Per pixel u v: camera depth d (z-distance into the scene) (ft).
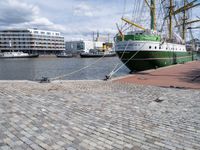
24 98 29.94
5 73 146.00
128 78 56.44
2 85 40.73
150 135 18.24
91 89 38.86
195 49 193.47
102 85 43.93
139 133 18.60
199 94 34.99
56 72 146.20
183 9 132.77
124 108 26.27
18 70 165.58
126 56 88.12
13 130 18.43
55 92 35.12
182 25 164.04
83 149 15.51
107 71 138.31
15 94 32.37
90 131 18.76
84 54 362.74
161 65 95.14
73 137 17.44
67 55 408.05
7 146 15.56
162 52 93.61
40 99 29.66
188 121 21.80
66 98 30.83
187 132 18.99
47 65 215.72
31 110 24.25
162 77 58.59
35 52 474.90
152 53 87.45
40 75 131.03
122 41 88.53
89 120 21.57
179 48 121.60
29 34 460.14
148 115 23.63
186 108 26.55
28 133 17.93
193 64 112.37
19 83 44.19
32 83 44.73
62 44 533.14
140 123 21.06
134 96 33.19
